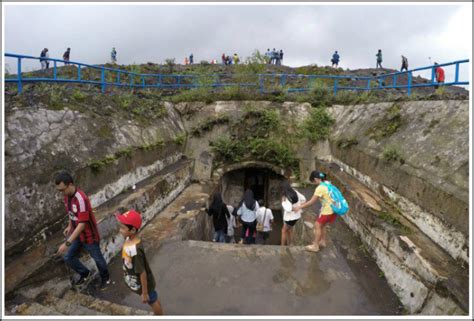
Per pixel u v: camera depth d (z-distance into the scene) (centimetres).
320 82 1306
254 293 456
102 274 457
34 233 445
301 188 1048
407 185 566
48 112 606
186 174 1038
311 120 1153
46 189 486
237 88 1268
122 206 602
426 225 491
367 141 820
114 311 380
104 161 644
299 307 425
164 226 695
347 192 735
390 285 469
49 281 403
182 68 2072
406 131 695
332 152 1082
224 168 1142
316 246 580
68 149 577
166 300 439
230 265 533
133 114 929
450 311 338
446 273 379
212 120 1181
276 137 1155
